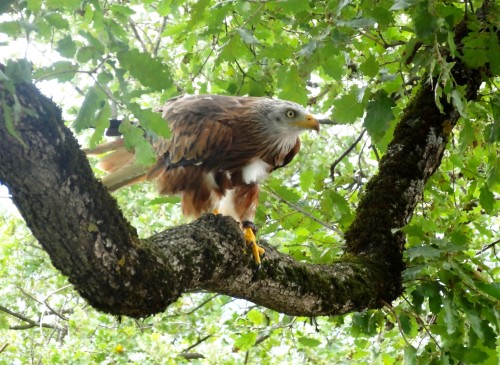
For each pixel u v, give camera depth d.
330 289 8.82
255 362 14.77
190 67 12.82
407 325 9.87
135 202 18.72
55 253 6.14
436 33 8.08
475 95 10.37
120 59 5.68
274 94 12.88
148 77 5.71
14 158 5.56
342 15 9.64
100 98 5.80
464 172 11.59
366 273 9.39
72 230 5.98
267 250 8.52
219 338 14.64
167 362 14.36
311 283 8.64
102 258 6.17
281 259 8.56
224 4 9.14
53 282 18.67
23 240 18.41
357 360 13.92
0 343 15.96
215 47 11.95
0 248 17.39
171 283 6.85
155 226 18.47
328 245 11.23
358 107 9.39
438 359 9.40
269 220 12.62
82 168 5.93
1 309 16.30
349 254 9.89
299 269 8.62
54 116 5.67
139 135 5.89
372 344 13.85
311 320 11.55
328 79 12.37
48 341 16.20
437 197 11.33
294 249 11.70
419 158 10.38
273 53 9.64
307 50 8.49
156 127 5.71
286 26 11.77
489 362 9.30
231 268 7.74
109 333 15.26
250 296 8.38
